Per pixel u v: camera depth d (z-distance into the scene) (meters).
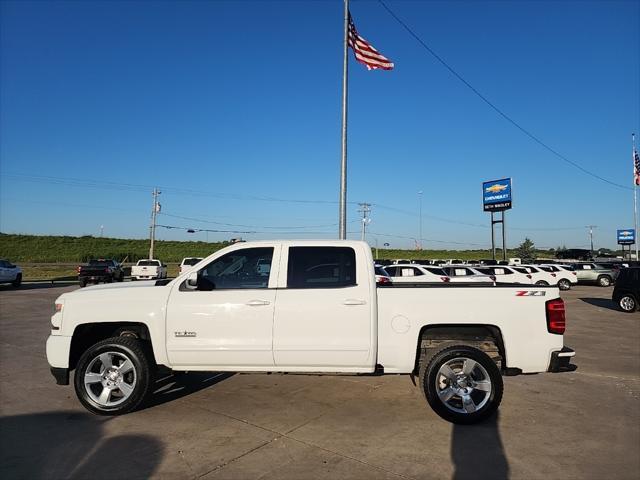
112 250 86.56
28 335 10.69
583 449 4.42
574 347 9.86
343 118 15.98
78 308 5.42
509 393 6.29
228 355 5.24
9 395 6.04
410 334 5.18
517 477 3.85
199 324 5.28
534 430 4.89
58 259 73.38
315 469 3.97
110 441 4.54
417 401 5.82
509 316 5.15
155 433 4.74
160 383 6.60
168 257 83.88
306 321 5.20
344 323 5.18
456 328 5.37
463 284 5.62
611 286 31.64
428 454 4.28
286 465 4.04
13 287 27.91
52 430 4.82
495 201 55.72
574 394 6.25
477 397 5.22
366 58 15.61
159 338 5.31
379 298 5.25
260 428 4.88
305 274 5.41
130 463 4.06
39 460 4.12
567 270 29.45
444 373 5.11
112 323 5.54
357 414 5.33
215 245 101.12
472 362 5.08
